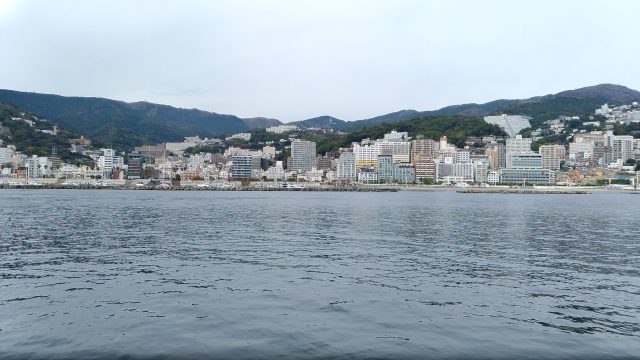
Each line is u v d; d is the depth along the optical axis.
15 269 48.50
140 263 52.25
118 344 27.05
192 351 26.03
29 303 35.44
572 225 100.50
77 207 148.88
